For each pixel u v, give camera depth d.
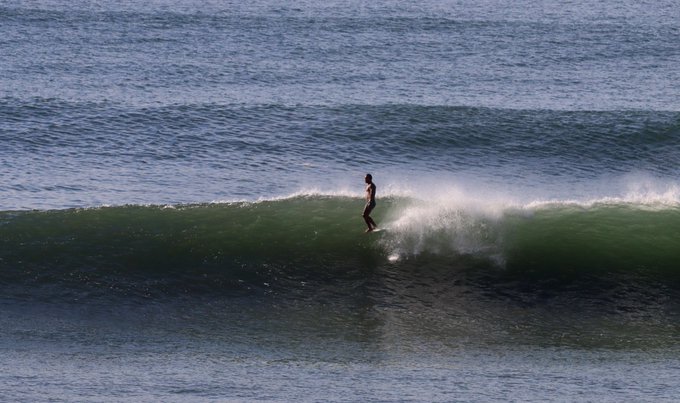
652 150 136.00
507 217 83.75
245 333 66.69
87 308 69.81
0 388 55.94
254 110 144.00
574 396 55.88
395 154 130.50
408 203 85.88
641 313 70.81
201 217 83.25
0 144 123.88
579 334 67.31
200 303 71.12
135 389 56.34
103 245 77.88
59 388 56.25
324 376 59.16
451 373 59.97
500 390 56.84
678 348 65.12
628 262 77.94
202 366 60.78
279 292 73.00
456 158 130.12
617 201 87.62
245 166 121.19
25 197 103.56
